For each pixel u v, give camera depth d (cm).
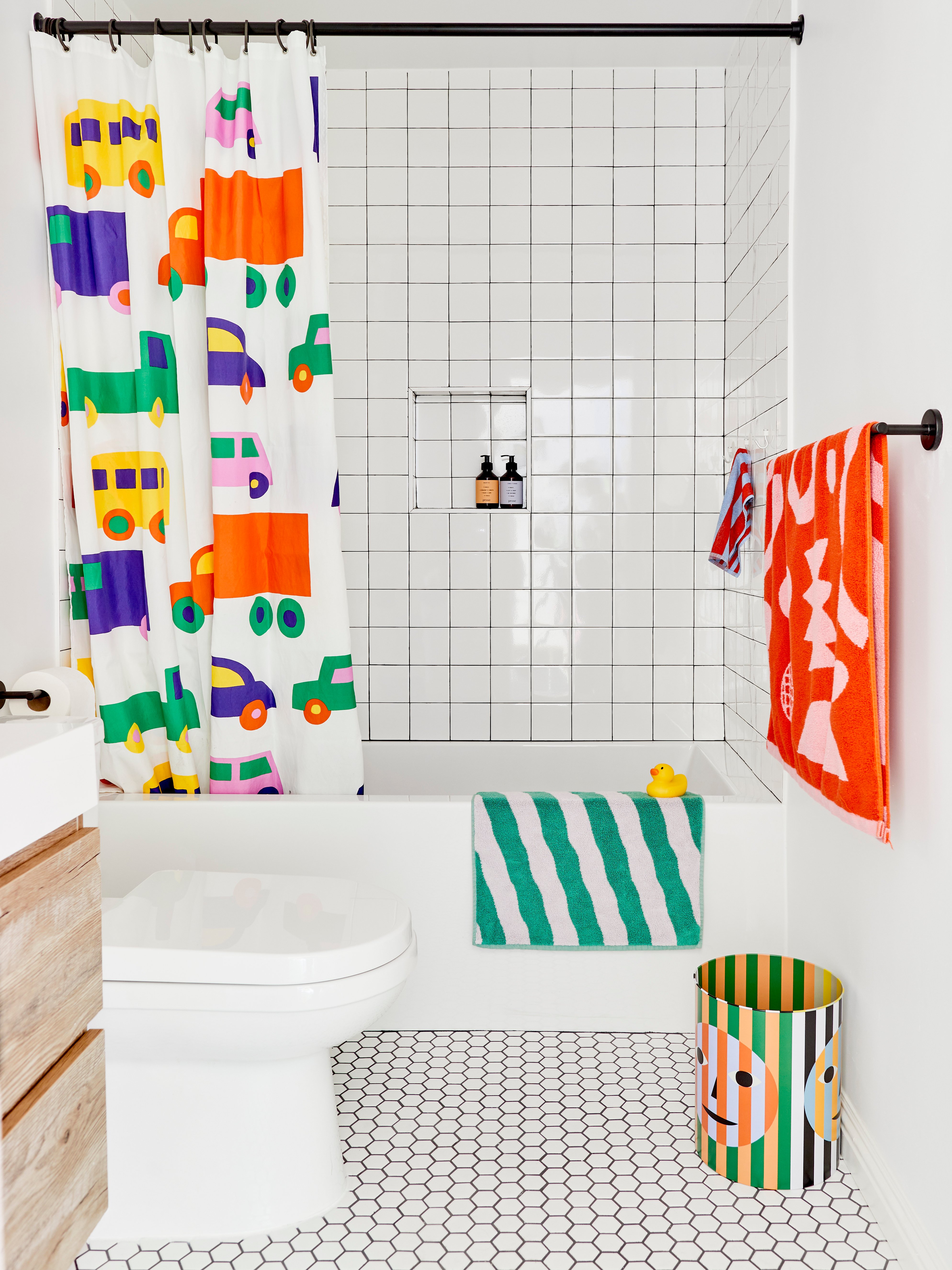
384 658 315
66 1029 84
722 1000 172
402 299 307
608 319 306
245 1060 157
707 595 311
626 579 312
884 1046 161
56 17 219
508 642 314
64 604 226
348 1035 155
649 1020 223
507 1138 182
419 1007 225
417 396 317
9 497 202
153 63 217
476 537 312
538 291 306
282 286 223
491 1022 225
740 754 280
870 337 166
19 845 76
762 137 246
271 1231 157
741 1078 168
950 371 135
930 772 142
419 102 302
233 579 223
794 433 214
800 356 209
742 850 222
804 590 167
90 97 215
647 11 268
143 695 231
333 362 298
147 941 152
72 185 217
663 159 302
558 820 220
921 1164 146
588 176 303
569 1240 154
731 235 289
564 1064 210
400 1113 191
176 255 221
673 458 309
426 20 273
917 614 146
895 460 155
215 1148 159
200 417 226
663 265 304
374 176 304
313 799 224
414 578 313
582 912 220
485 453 320
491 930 220
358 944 151
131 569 228
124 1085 160
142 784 232
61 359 221
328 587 225
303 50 215
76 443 220
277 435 226
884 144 159
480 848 219
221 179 219
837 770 152
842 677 149
